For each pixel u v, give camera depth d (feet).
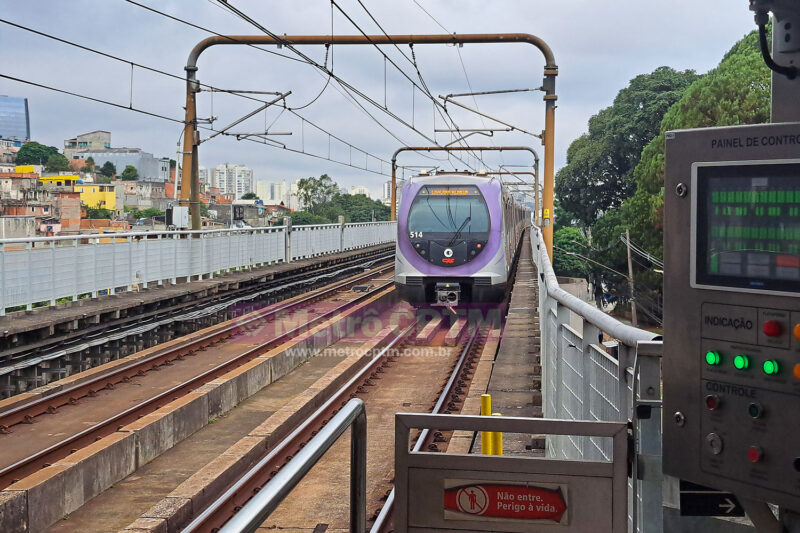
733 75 104.22
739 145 6.54
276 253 85.46
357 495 8.44
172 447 29.81
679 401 7.06
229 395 35.63
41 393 34.01
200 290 59.00
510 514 8.19
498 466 8.19
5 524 19.98
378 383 39.75
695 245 6.84
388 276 96.12
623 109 158.81
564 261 202.69
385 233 146.82
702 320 6.83
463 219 57.72
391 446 29.32
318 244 100.63
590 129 173.06
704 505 7.59
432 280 57.67
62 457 25.73
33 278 42.98
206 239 66.90
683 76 156.76
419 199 58.59
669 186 7.04
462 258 57.26
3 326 37.68
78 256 47.62
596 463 8.06
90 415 31.58
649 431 7.99
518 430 8.22
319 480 25.40
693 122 105.09
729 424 6.64
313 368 44.88
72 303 46.70
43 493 21.66
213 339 48.29
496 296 57.47
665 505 7.85
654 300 122.11
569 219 244.01
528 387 31.81
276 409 35.78
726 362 6.65
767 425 6.36
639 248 122.72
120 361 40.50
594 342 12.68
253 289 72.28
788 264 6.21
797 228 6.18
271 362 41.14
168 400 33.55
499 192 58.90
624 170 161.38
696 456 6.93
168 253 60.08
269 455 25.62
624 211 132.57
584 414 12.94
